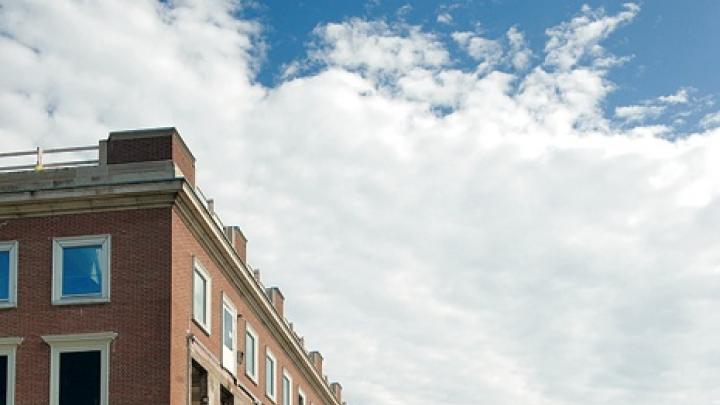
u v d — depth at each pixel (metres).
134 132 47.03
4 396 44.78
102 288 45.72
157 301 45.41
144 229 46.19
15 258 46.22
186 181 46.38
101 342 45.16
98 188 46.09
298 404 72.81
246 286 57.34
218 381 51.72
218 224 51.88
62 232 46.38
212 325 51.31
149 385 44.56
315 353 80.25
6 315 45.69
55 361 45.06
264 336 62.81
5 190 46.31
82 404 44.53
